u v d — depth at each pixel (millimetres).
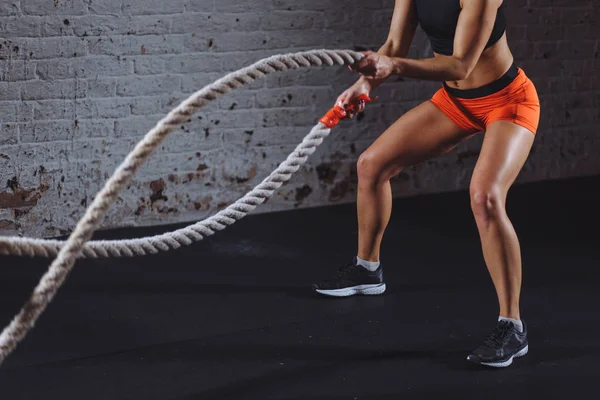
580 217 4438
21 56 3797
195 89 4207
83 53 3924
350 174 4711
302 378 2529
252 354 2711
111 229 4152
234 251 3846
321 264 3676
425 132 3002
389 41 2965
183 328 2934
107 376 2537
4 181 3867
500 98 2746
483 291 3322
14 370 2570
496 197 2594
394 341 2818
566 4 5125
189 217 4324
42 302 1843
